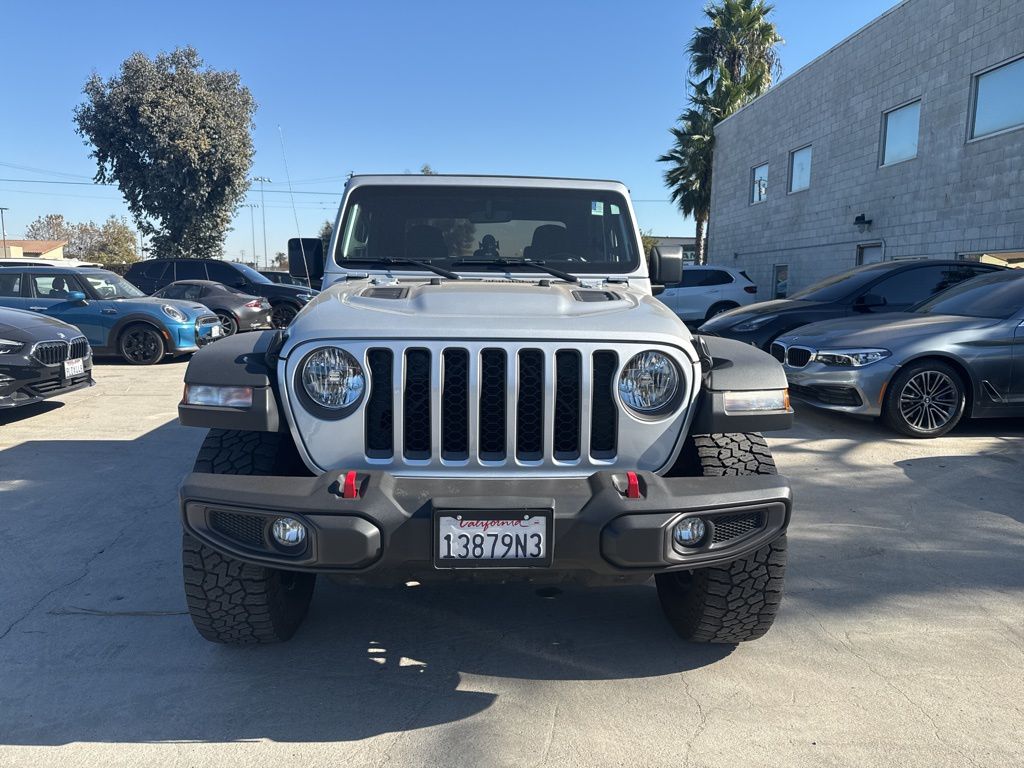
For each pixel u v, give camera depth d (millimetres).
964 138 12312
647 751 2385
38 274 11336
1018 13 11102
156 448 6125
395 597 3506
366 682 2779
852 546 4047
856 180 15398
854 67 15328
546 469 2506
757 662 2918
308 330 2537
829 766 2309
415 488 2424
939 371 6328
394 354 2457
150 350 11320
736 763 2324
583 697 2691
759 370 2689
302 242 4137
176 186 25422
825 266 16719
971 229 12211
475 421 2465
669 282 3992
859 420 7199
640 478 2443
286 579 3008
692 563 2426
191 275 15734
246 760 2336
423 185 3947
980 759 2334
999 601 3410
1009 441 6324
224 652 2973
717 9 27625
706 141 25875
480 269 3803
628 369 2539
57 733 2457
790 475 5355
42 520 4418
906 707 2611
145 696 2670
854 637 3100
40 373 6816
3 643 3020
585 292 3109
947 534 4219
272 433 2729
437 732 2484
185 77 25391
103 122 25000
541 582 2625
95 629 3139
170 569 3734
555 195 3969
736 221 21281
